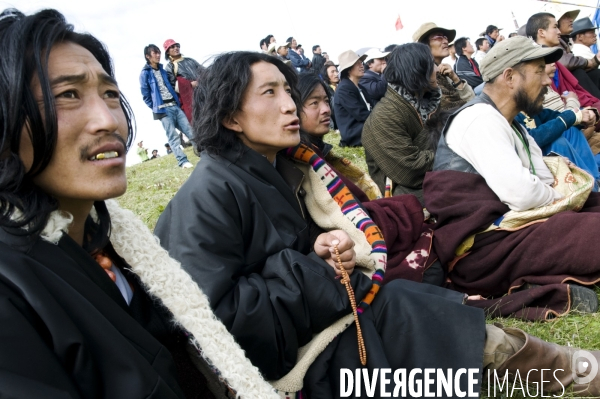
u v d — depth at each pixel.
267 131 2.20
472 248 3.05
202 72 2.29
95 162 1.22
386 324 2.10
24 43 1.13
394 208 3.07
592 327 2.58
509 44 3.25
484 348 2.08
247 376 1.50
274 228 2.13
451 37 5.81
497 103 3.32
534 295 2.78
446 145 3.30
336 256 2.00
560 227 2.83
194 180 2.14
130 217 1.50
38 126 1.13
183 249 1.96
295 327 1.92
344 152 6.97
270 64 2.26
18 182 1.12
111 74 1.42
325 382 1.98
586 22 7.17
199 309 1.50
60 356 1.09
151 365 1.25
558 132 4.21
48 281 1.13
